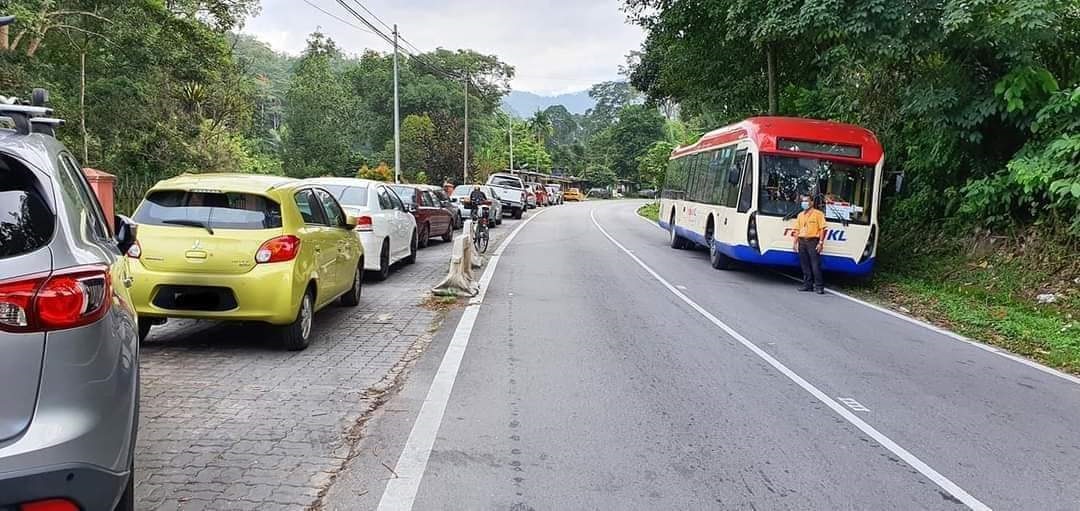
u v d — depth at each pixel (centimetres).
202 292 719
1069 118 1274
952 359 856
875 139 1461
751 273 1619
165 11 2720
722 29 2148
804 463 504
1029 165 1279
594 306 1107
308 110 6166
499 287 1266
